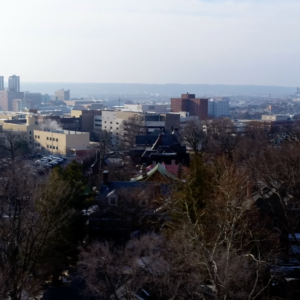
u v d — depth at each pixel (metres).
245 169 65.44
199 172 48.53
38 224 47.22
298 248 49.75
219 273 36.84
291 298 41.84
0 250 43.59
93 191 66.12
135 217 57.91
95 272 41.28
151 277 39.28
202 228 41.22
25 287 41.47
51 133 167.00
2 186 52.28
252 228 43.62
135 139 149.25
